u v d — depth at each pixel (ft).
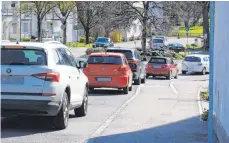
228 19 50.65
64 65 61.62
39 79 55.36
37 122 65.00
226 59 51.70
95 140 53.52
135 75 137.28
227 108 48.60
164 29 268.41
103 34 417.69
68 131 58.90
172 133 58.44
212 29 43.98
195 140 54.08
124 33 426.92
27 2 304.30
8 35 352.90
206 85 144.15
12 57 56.49
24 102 55.06
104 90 118.62
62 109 58.49
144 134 57.67
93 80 107.24
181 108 84.17
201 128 62.39
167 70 178.29
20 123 64.03
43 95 55.31
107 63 107.65
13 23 357.00
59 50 61.82
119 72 107.55
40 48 57.21
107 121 67.82
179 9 270.67
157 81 165.48
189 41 421.59
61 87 57.21
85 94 72.13
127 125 64.44
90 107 84.28
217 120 57.98
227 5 52.03
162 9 265.54
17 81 55.26
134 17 262.47
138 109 82.28
